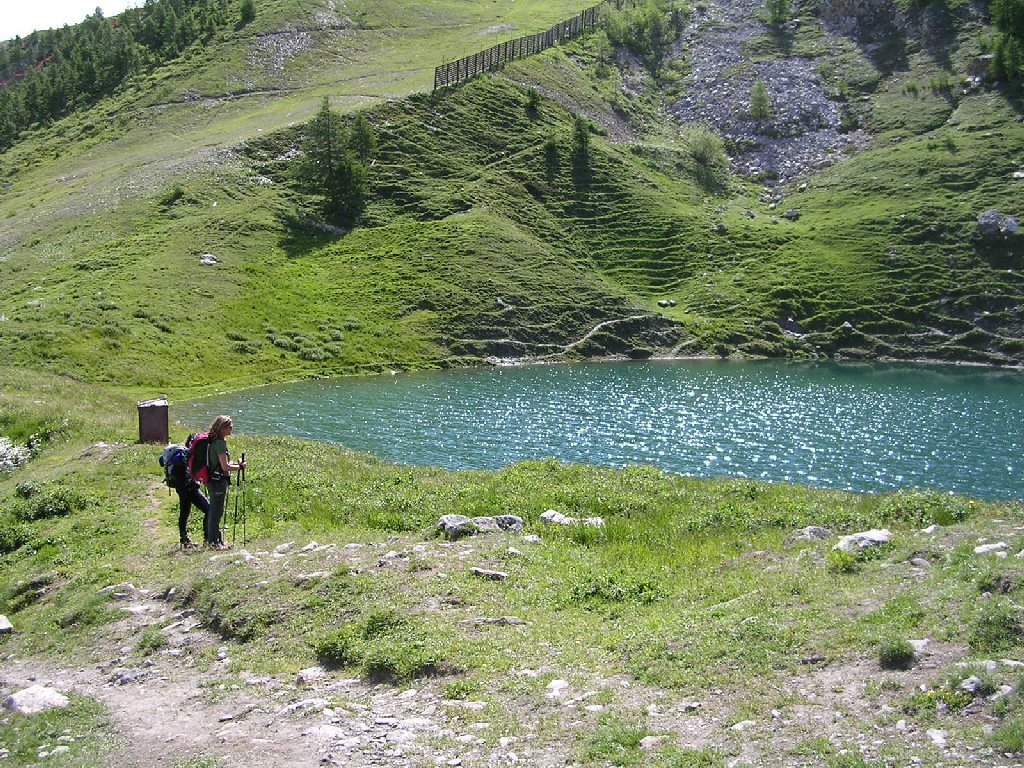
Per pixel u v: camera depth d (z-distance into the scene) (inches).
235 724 475.2
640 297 4323.3
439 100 5329.7
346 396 2755.9
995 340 3907.5
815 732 394.0
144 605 692.7
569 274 4274.1
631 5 7386.8
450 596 621.0
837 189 5142.7
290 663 557.3
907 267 4343.0
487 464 1857.8
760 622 517.7
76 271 3489.2
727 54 6678.2
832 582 589.3
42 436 1376.7
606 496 995.3
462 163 4938.5
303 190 4483.3
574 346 3796.8
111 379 2687.0
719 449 2021.4
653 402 2667.3
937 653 447.8
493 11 7815.0
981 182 4781.0
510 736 426.3
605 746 399.9
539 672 498.3
